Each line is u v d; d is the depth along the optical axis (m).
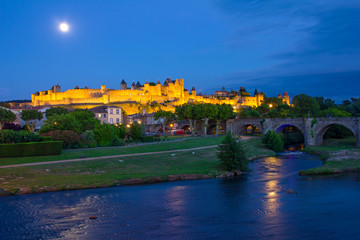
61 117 72.81
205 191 38.44
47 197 34.66
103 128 74.56
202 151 67.38
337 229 25.89
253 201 34.00
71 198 34.34
